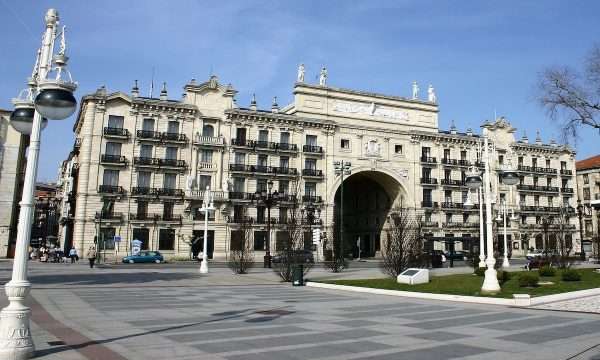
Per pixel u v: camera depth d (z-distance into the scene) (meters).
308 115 64.38
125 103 55.78
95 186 53.28
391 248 26.73
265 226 58.91
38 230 104.50
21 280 7.75
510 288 19.92
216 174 58.47
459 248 70.38
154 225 54.91
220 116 59.72
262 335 10.16
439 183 70.69
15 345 7.51
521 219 76.62
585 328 11.52
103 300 16.34
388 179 69.31
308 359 8.08
